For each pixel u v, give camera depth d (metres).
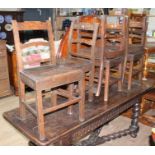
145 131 2.88
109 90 2.79
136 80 3.22
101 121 2.23
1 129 2.81
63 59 2.41
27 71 1.83
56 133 1.82
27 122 2.01
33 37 4.46
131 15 3.80
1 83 3.66
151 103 3.42
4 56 3.61
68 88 2.06
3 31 4.16
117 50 2.52
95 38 2.23
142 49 2.96
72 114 2.15
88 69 2.23
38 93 1.63
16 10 4.30
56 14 5.23
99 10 4.49
